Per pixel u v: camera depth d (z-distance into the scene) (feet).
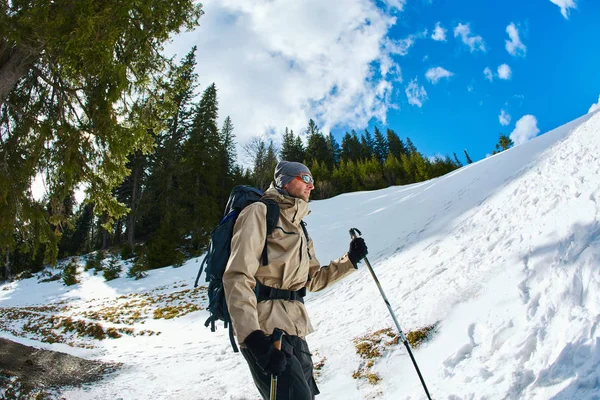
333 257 46.85
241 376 16.33
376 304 19.63
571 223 11.46
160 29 22.56
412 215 45.93
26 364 21.21
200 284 56.85
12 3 18.22
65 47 17.71
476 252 17.43
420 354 11.73
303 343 5.82
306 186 6.63
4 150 21.25
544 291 9.49
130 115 25.36
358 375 12.30
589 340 6.49
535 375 6.96
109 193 24.62
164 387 17.11
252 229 5.46
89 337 37.01
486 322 10.45
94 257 97.81
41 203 23.45
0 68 19.22
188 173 99.81
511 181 31.91
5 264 23.49
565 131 42.45
